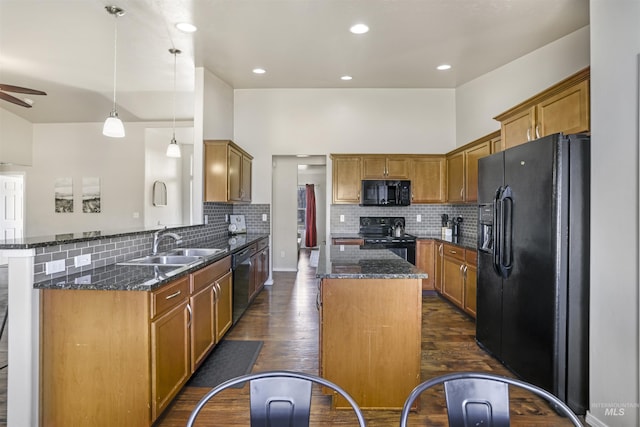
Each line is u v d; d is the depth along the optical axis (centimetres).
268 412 107
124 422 188
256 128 551
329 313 219
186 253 341
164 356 203
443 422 209
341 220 549
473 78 489
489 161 301
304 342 325
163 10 309
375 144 548
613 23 191
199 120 441
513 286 261
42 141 659
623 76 185
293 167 694
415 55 407
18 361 185
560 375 218
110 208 652
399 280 219
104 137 653
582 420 211
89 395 189
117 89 530
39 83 504
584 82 235
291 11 312
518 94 409
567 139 217
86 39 365
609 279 194
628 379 183
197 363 253
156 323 193
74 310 189
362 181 510
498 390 108
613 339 191
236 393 238
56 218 659
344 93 549
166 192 711
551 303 220
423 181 520
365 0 295
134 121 647
